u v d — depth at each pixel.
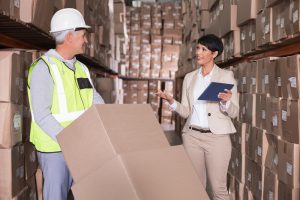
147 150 1.69
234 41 3.92
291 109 2.51
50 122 2.18
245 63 3.66
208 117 2.95
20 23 2.70
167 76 11.61
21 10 2.68
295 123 2.45
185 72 7.30
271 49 3.31
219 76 3.04
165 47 11.55
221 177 3.00
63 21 2.42
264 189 3.01
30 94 2.25
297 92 2.41
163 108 11.70
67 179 2.38
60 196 2.34
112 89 7.61
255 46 3.33
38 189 2.88
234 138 3.94
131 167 1.57
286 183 2.55
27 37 3.47
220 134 2.95
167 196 1.62
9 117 2.29
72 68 2.46
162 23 11.72
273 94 2.87
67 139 1.82
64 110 2.32
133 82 12.00
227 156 3.00
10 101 2.29
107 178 1.61
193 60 6.25
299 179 2.44
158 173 1.65
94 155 1.70
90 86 2.56
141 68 11.62
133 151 1.68
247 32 3.62
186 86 3.21
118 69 9.65
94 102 2.58
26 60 2.64
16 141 2.39
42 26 2.98
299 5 2.40
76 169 1.78
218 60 4.74
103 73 8.20
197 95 3.05
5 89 2.28
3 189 2.30
